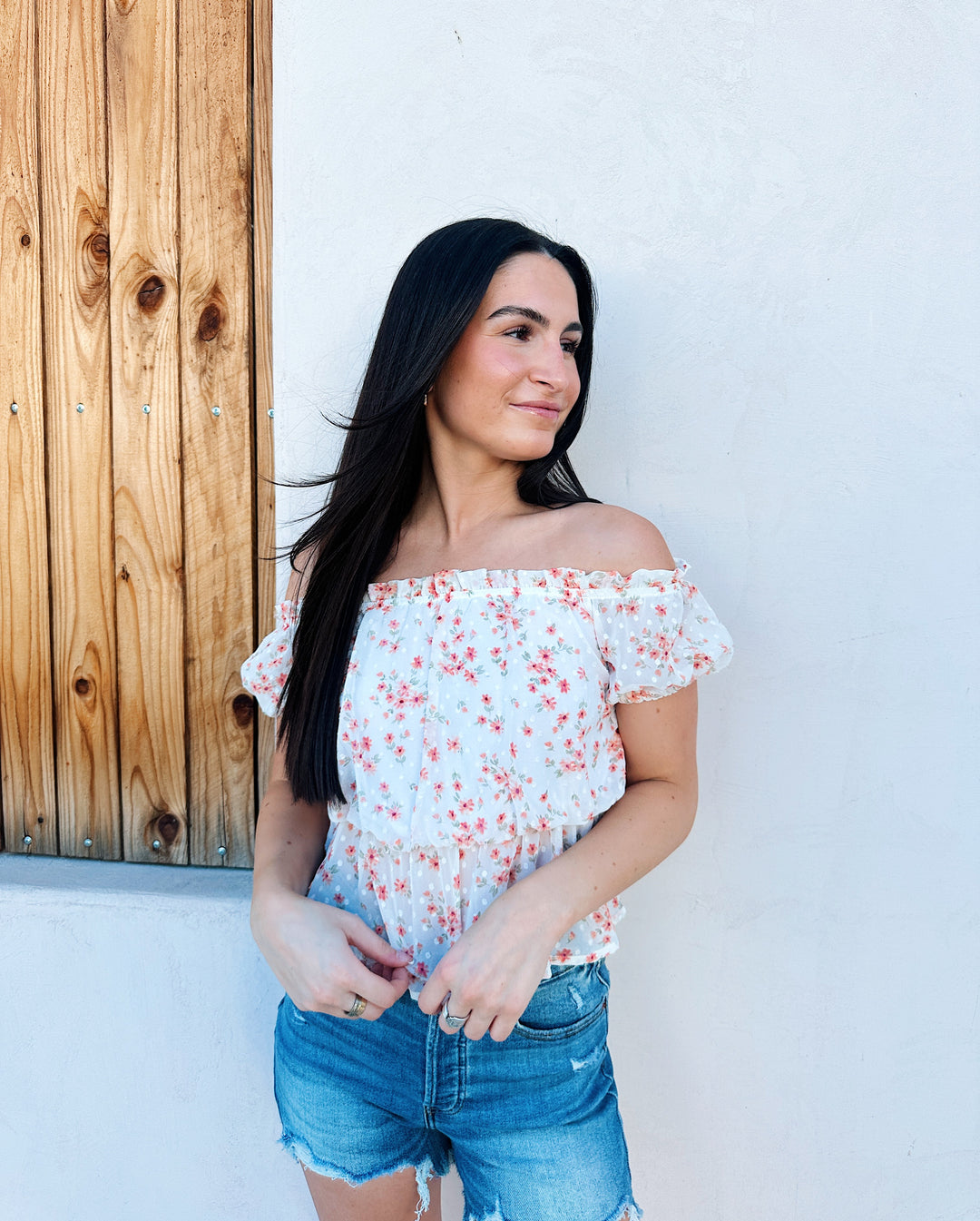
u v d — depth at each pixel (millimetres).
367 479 1114
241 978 1523
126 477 1622
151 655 1646
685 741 1082
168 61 1541
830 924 1446
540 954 914
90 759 1679
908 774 1417
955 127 1335
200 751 1647
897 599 1398
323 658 1127
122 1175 1578
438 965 914
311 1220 1546
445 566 1120
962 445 1373
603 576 1017
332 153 1421
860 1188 1479
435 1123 1060
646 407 1414
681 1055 1488
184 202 1562
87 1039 1562
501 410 1061
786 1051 1470
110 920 1537
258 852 1171
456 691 1015
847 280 1368
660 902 1471
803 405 1389
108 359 1606
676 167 1377
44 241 1600
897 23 1329
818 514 1400
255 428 1583
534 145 1393
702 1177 1504
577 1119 1045
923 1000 1443
